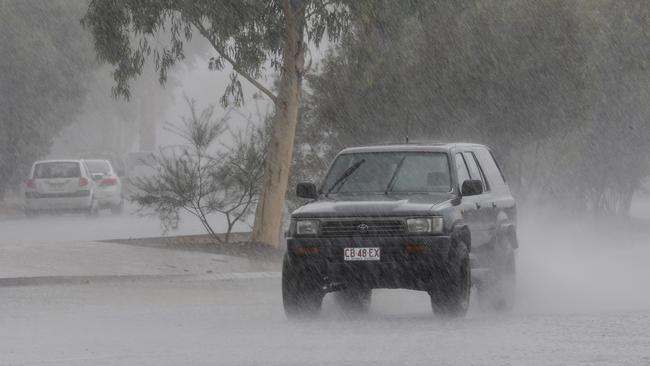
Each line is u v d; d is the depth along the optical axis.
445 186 30.97
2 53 110.81
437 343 24.08
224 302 35.12
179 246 52.56
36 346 24.19
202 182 55.75
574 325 27.19
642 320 28.05
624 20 76.44
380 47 55.88
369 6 51.22
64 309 32.75
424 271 28.75
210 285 40.75
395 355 22.19
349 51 55.16
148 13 52.28
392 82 64.94
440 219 28.78
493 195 33.91
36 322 29.34
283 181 54.16
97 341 25.06
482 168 33.91
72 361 21.73
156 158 57.25
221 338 25.50
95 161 96.19
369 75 54.78
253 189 56.09
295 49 53.50
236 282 41.97
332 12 53.12
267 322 29.25
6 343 24.78
